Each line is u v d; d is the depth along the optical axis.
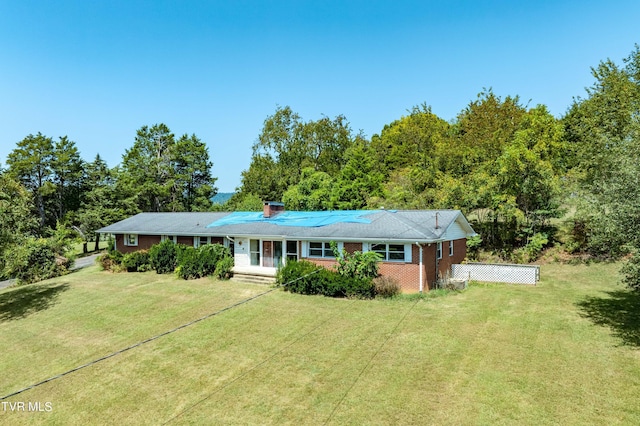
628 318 15.04
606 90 27.98
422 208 32.66
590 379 10.58
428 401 9.99
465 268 23.91
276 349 13.94
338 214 26.81
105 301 21.95
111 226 34.03
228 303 20.00
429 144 49.16
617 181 12.86
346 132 55.06
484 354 12.50
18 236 22.91
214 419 9.88
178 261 27.03
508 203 26.81
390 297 19.58
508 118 39.69
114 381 12.39
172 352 14.29
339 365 12.36
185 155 58.28
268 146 54.78
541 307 17.14
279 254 25.92
